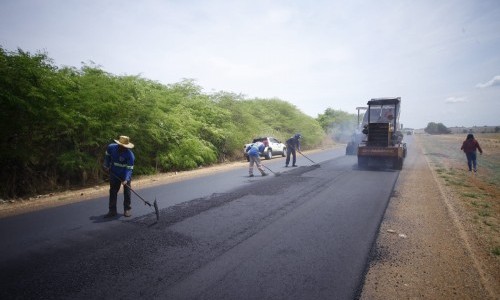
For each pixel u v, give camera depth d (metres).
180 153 13.70
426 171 12.78
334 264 4.02
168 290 3.37
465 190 9.03
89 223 5.77
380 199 7.58
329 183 9.83
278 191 8.59
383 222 5.75
